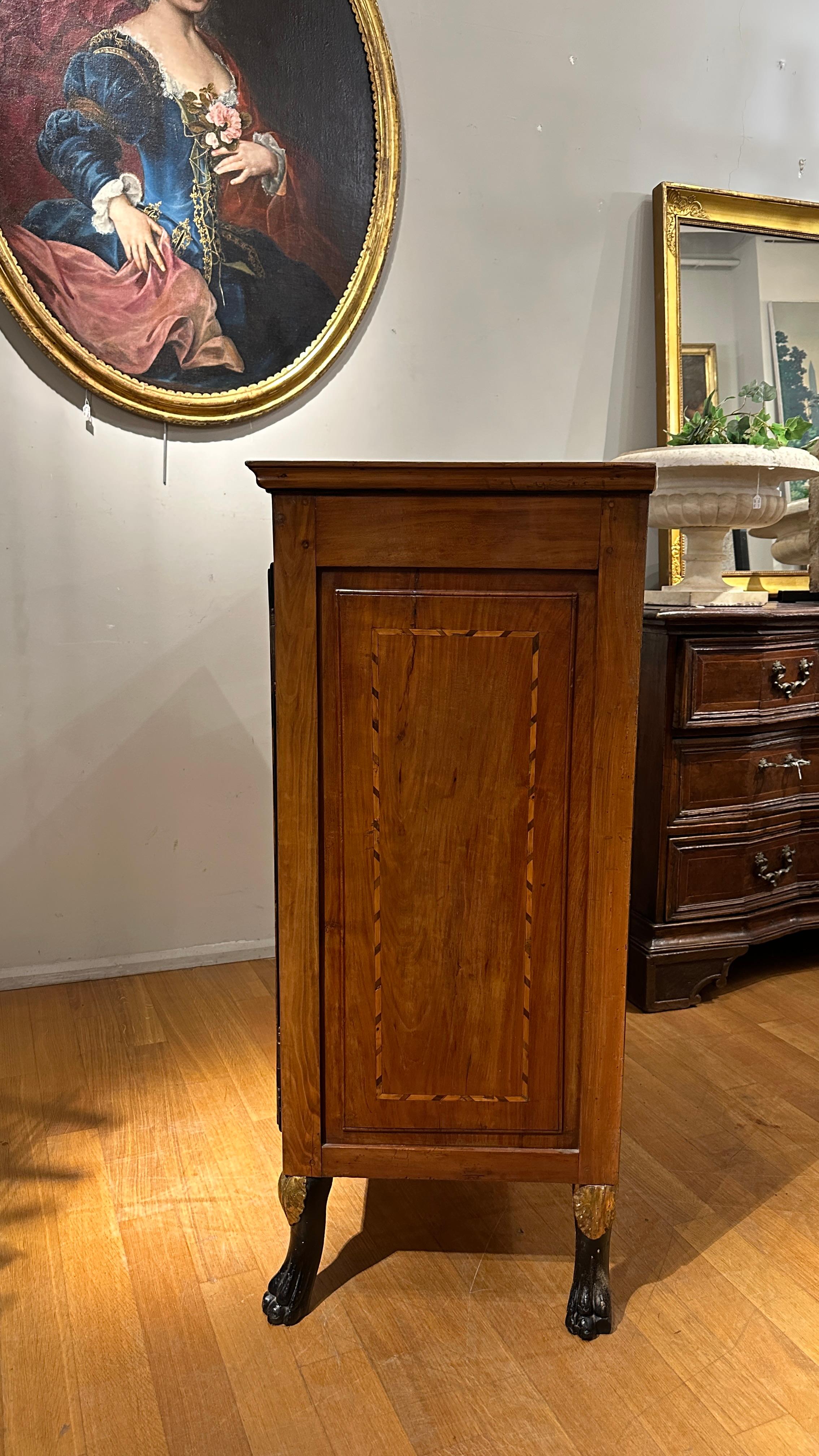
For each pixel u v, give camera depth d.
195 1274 1.46
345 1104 1.35
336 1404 1.23
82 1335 1.33
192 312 2.34
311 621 1.22
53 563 2.35
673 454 2.36
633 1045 2.17
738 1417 1.21
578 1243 1.38
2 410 2.26
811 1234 1.56
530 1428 1.19
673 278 2.77
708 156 2.84
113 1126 1.83
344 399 2.54
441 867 1.29
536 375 2.73
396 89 2.45
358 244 2.46
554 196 2.67
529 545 1.20
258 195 2.35
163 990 2.44
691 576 2.52
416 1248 1.53
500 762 1.26
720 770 2.32
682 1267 1.48
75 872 2.46
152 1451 1.16
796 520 2.88
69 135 2.19
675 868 2.31
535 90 2.61
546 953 1.30
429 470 1.17
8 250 2.17
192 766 2.53
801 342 2.94
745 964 2.66
